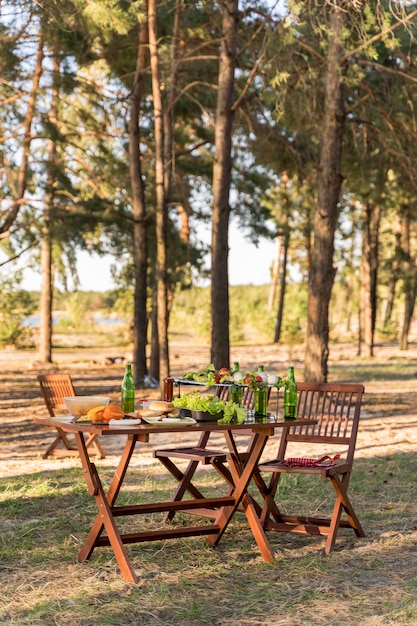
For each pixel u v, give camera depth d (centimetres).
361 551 578
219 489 777
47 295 2834
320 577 517
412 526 652
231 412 539
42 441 1153
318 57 1492
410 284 3130
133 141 2017
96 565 529
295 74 1509
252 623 432
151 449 1070
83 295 5519
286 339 4366
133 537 541
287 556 568
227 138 1636
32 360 3066
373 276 3181
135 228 2042
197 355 3422
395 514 696
